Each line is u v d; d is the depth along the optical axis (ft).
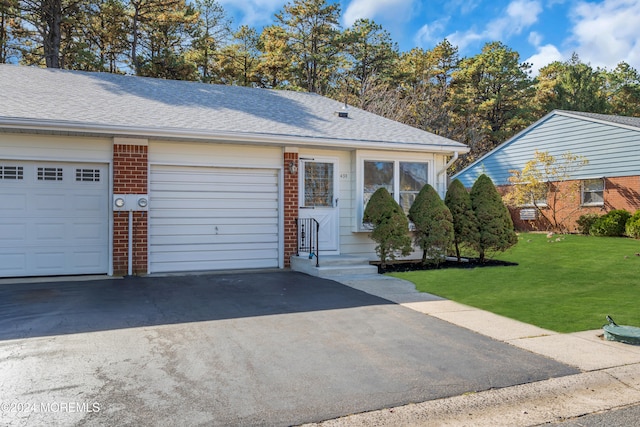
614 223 51.42
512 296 24.49
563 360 14.97
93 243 29.63
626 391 12.91
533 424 11.04
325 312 20.68
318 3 103.91
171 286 26.25
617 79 138.00
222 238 32.73
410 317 20.10
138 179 29.91
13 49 80.28
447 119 86.28
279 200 34.14
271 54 101.04
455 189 36.52
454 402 11.98
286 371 13.71
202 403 11.48
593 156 57.31
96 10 83.25
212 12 104.99
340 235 35.83
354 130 36.68
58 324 17.89
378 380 13.19
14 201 28.04
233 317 19.52
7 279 27.73
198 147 31.78
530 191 62.80
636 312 20.99
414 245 38.04
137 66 82.33
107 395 11.76
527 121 107.45
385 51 106.63
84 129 26.94
